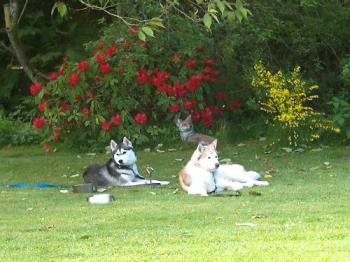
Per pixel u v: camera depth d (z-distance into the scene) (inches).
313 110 669.3
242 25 669.9
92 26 832.9
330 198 414.0
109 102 666.8
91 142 669.9
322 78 722.8
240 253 281.1
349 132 630.5
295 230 327.0
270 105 643.5
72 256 294.4
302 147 630.5
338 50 734.5
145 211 388.2
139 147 666.2
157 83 659.4
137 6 655.8
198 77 665.0
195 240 311.7
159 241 313.9
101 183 494.9
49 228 354.3
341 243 294.5
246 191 448.8
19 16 764.0
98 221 366.0
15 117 799.1
